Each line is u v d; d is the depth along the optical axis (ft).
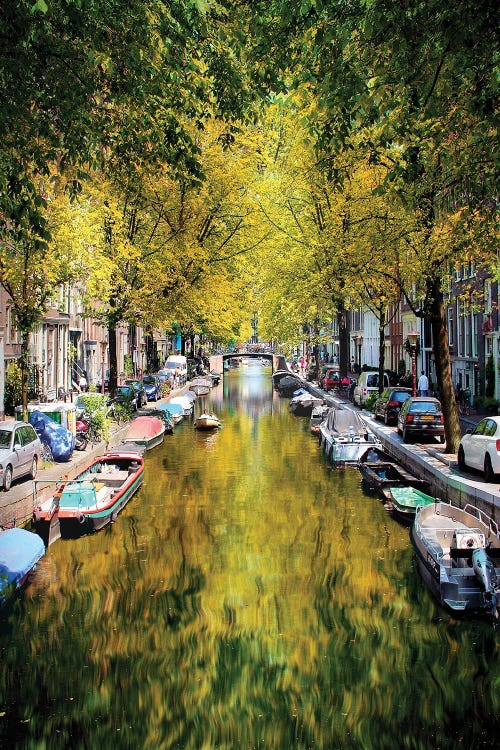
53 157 41.32
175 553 54.90
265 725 32.12
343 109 36.96
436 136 41.47
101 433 92.48
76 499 58.59
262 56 37.99
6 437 62.23
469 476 63.36
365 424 106.22
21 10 32.91
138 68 37.40
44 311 79.10
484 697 34.12
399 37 33.78
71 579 49.16
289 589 47.09
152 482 81.20
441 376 77.05
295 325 190.49
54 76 37.45
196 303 110.42
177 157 40.57
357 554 53.88
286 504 70.03
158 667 36.86
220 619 42.55
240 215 116.47
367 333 252.21
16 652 38.78
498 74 34.83
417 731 31.48
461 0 31.32
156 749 30.27
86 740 30.91
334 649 38.75
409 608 43.75
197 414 159.63
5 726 31.94
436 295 74.69
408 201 45.91
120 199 99.96
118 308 107.96
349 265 91.20
